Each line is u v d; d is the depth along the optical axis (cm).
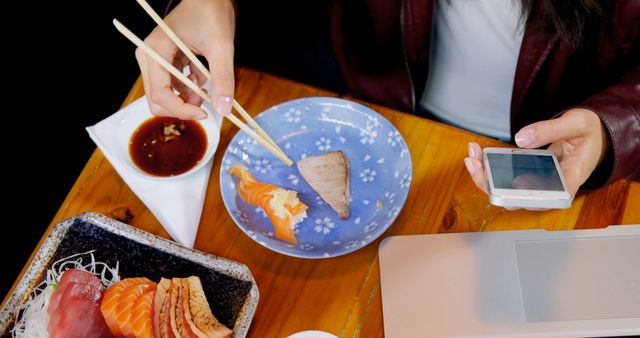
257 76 82
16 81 130
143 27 136
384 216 72
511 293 69
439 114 98
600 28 80
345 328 69
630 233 70
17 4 140
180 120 79
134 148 78
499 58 87
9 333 68
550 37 80
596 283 68
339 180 75
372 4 89
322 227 73
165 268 70
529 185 65
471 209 73
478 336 67
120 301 66
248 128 74
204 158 77
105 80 130
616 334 66
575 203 73
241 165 76
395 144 75
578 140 72
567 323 67
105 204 76
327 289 71
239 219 72
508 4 82
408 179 73
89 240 72
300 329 69
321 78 117
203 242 74
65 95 128
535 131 68
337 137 78
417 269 70
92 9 138
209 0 77
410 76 92
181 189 75
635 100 73
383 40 94
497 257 71
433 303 69
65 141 123
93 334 66
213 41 74
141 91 83
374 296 70
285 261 72
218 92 71
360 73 95
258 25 124
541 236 71
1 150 123
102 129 78
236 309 68
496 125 95
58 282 69
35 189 119
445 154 77
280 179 77
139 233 72
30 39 136
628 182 74
